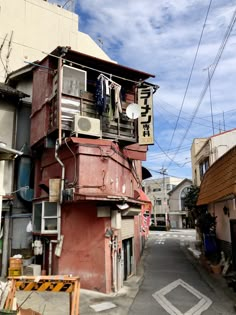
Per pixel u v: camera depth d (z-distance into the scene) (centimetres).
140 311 937
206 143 2545
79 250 1180
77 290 686
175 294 1142
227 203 1502
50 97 1324
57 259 1214
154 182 6862
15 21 2212
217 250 1731
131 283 1320
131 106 1357
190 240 3119
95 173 1191
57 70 1287
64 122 1252
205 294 1140
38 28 2328
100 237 1163
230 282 1214
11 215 1431
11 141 1516
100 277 1134
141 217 2220
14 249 1416
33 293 1049
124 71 1427
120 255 1266
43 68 1391
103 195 1111
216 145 2366
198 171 2942
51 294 1042
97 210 1175
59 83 1238
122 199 1152
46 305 929
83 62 1348
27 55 2220
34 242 1309
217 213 1775
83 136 1266
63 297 1012
